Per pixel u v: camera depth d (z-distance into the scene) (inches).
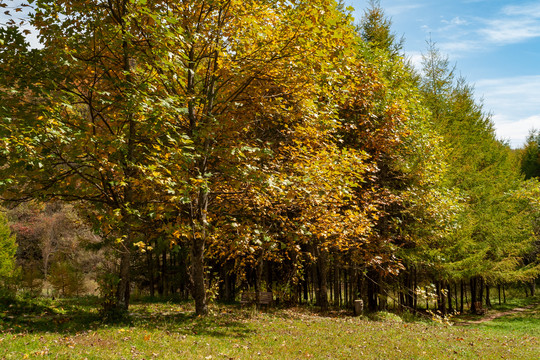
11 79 365.7
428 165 711.1
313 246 738.8
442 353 413.4
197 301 495.8
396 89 754.2
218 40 407.2
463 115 1098.1
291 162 474.3
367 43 835.4
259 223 524.4
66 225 1176.8
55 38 372.5
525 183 1029.8
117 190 432.8
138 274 881.5
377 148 674.2
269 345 369.1
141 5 327.0
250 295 641.0
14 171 347.6
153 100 331.9
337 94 479.2
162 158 362.3
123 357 265.9
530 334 681.0
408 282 852.6
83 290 880.9
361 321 615.2
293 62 411.2
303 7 386.6
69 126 352.5
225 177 429.4
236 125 459.5
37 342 284.5
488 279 975.0
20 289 663.1
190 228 380.2
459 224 762.8
